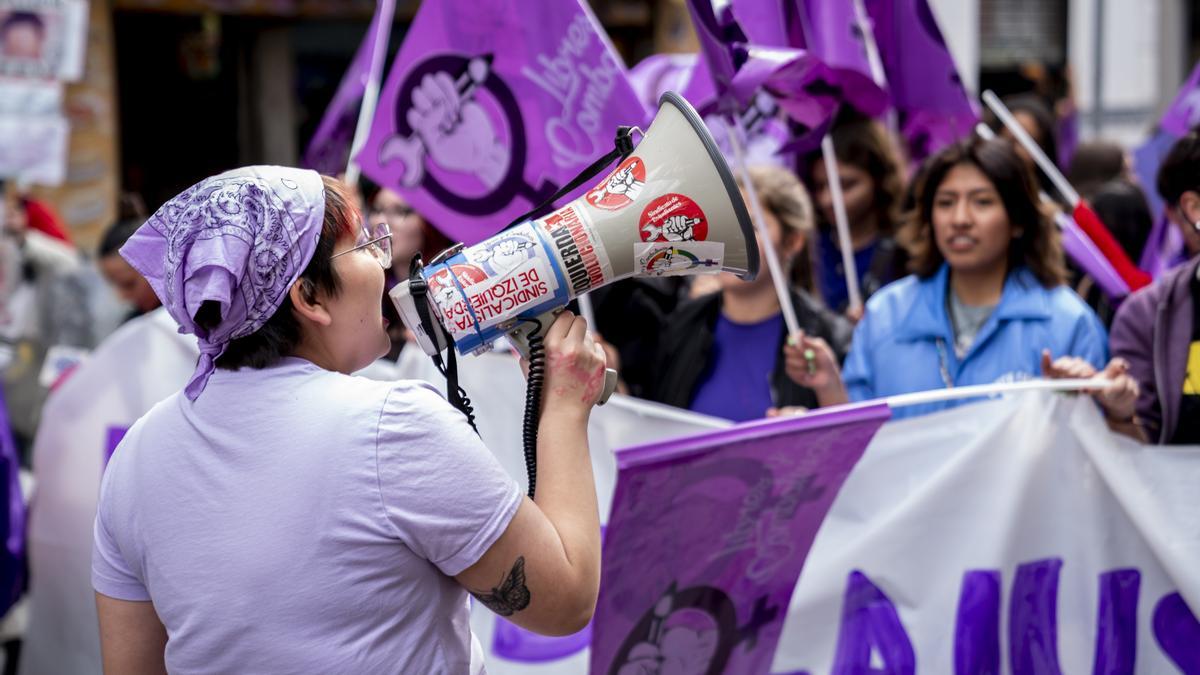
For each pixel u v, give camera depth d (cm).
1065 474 247
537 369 162
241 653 151
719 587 229
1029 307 286
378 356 165
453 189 305
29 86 573
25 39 572
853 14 350
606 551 215
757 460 220
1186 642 243
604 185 164
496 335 160
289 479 150
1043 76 966
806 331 321
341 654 150
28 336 516
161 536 155
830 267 425
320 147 415
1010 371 284
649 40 925
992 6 1173
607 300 371
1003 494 246
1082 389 246
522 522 151
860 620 249
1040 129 483
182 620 154
